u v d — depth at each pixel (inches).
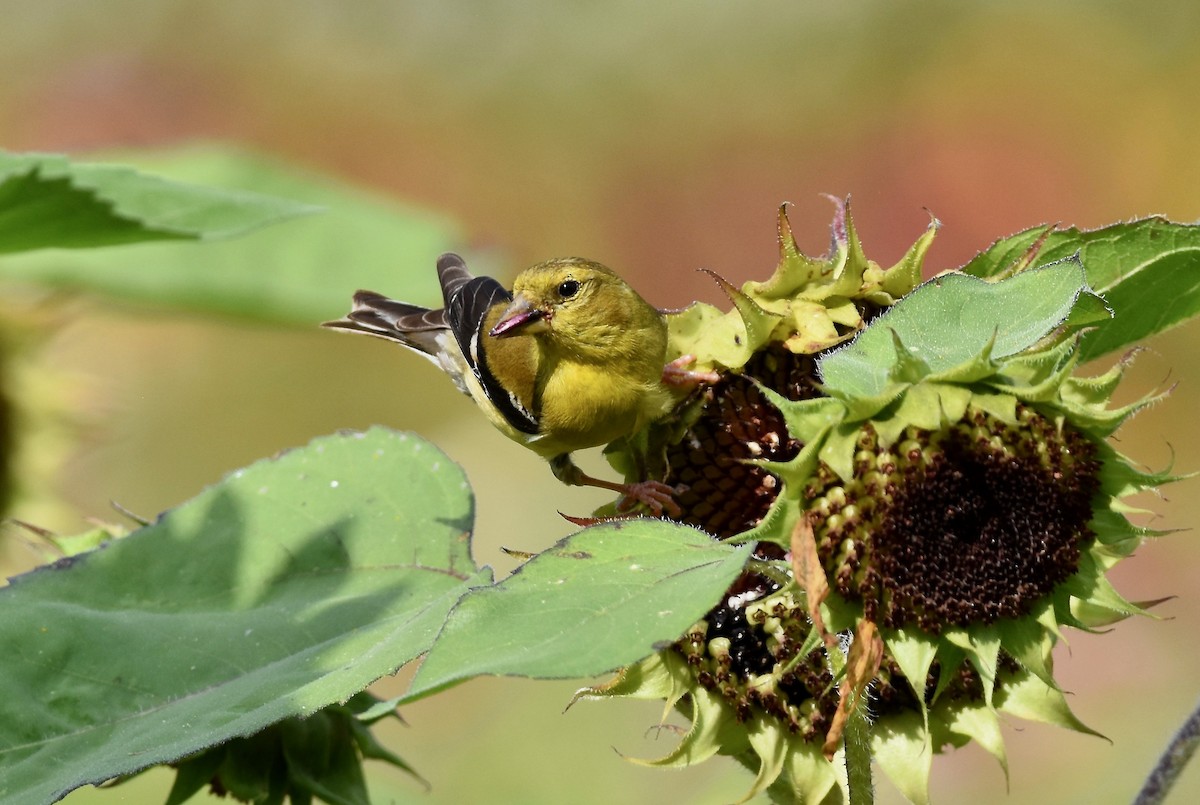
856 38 944.3
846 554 191.8
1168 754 214.2
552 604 162.4
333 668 203.2
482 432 796.0
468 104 960.9
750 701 209.0
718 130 926.4
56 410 356.5
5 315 349.4
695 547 168.2
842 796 207.6
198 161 327.6
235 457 806.5
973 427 193.3
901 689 208.7
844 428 194.1
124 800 404.8
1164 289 223.5
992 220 867.4
